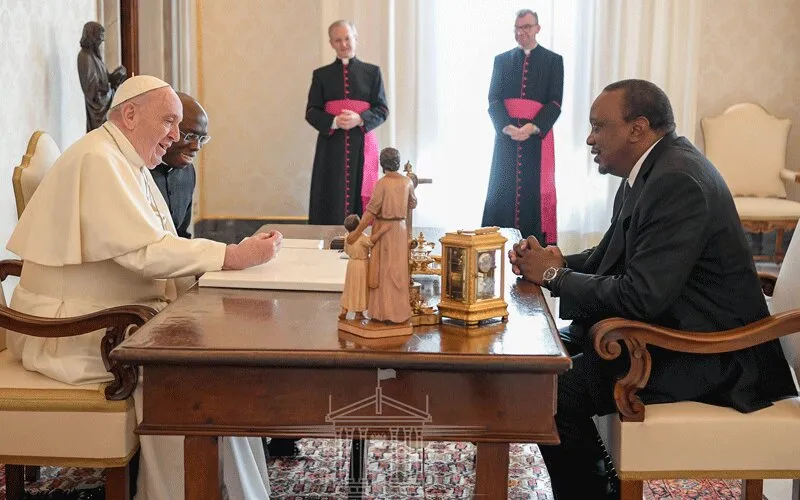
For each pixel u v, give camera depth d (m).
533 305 2.48
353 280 2.10
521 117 6.68
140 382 2.71
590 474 2.82
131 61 5.55
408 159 7.50
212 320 2.24
